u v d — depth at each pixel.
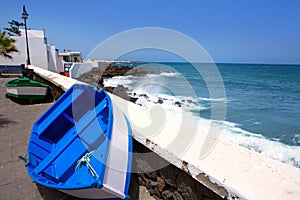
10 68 20.83
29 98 8.59
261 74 53.22
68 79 8.59
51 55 25.28
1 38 18.36
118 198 2.50
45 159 3.16
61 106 4.30
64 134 3.93
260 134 9.78
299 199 1.42
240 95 22.12
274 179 1.64
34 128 3.78
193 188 2.03
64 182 2.73
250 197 1.44
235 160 1.93
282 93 24.19
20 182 3.13
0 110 7.45
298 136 9.62
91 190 2.29
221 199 1.71
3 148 4.32
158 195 2.62
